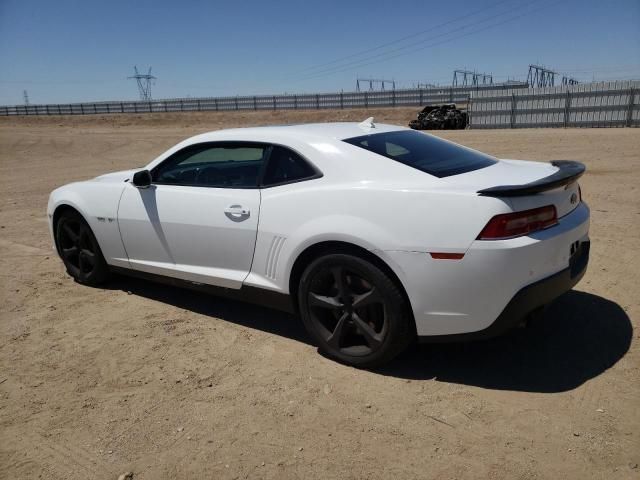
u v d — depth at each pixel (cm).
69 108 6031
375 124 405
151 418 293
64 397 317
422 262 296
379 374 331
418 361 346
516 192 283
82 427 288
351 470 247
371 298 318
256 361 352
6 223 799
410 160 338
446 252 291
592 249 546
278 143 367
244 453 261
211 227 386
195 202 396
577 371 324
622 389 302
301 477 244
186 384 326
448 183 310
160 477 247
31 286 507
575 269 326
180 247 411
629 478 235
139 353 368
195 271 405
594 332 371
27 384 333
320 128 382
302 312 351
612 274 475
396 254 301
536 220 293
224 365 348
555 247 299
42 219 825
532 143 1767
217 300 463
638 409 283
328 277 336
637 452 251
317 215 332
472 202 288
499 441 263
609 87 2703
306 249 339
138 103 5762
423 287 299
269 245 358
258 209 362
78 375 342
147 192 426
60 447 272
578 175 315
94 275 490
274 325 409
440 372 331
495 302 290
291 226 344
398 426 278
